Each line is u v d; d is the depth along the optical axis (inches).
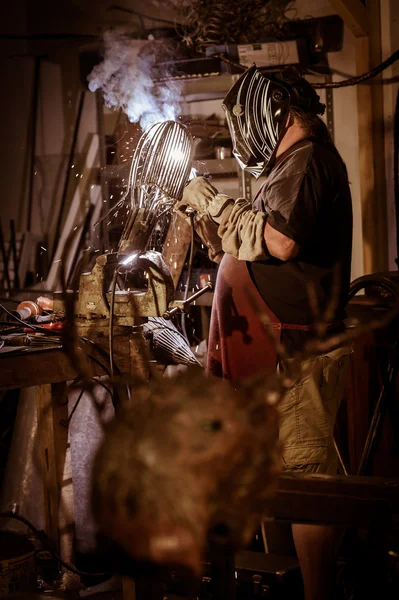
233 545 39.8
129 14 165.8
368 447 92.5
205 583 73.0
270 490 38.8
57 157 177.9
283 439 75.9
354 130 149.1
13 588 75.1
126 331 80.3
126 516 36.6
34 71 178.1
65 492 81.0
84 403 92.8
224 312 80.4
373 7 140.8
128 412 38.0
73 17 172.6
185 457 36.1
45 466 81.4
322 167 76.0
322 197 75.2
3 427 143.3
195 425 36.7
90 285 79.4
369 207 145.3
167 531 36.3
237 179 155.9
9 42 179.0
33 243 179.3
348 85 135.4
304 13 149.6
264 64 137.3
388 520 48.6
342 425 108.2
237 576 77.1
